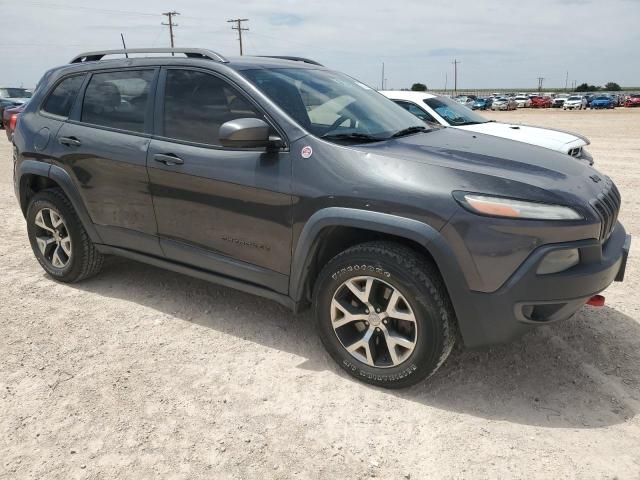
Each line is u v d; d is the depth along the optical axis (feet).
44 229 14.53
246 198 10.42
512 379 10.02
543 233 8.25
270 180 10.08
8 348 11.21
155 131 11.83
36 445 8.39
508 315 8.61
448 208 8.54
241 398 9.53
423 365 9.11
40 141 13.67
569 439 8.43
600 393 9.59
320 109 10.93
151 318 12.55
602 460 7.98
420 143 10.45
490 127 26.37
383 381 9.58
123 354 10.98
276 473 7.82
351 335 10.07
